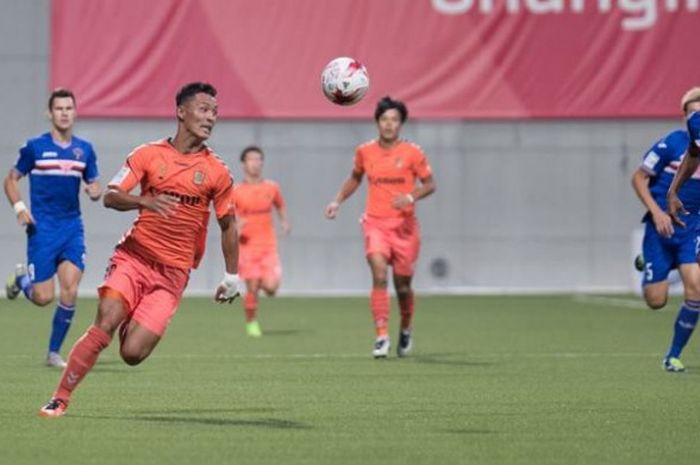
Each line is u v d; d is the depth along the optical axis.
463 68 81.69
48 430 27.20
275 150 82.38
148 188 28.14
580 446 25.72
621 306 72.50
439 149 83.12
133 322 28.06
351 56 81.31
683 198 38.84
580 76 82.06
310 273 83.25
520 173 83.56
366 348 49.53
